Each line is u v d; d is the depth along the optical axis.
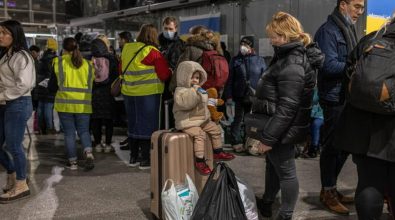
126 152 6.63
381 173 2.72
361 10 3.89
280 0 7.04
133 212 4.04
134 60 5.29
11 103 4.12
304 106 3.17
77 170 5.54
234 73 6.29
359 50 2.92
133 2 10.35
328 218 3.86
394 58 2.50
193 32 5.31
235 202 3.10
